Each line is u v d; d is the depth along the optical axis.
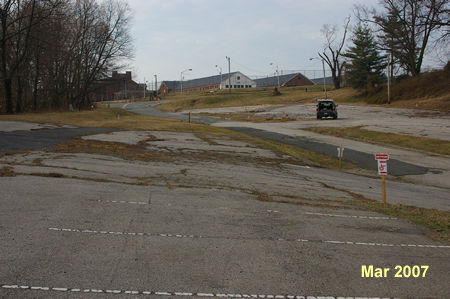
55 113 41.59
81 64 53.50
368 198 11.64
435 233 7.55
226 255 5.72
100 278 4.73
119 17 53.44
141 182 11.18
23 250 5.42
